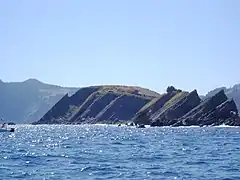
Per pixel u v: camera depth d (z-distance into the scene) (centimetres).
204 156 7181
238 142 11319
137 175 4822
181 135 16038
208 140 12412
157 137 14700
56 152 8262
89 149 9069
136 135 16762
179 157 7025
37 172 5144
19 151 8606
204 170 5244
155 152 8125
